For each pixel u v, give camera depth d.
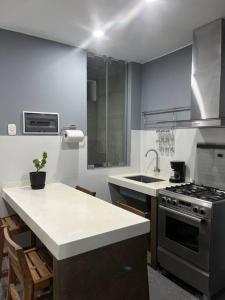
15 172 2.67
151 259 2.61
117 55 3.33
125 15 2.23
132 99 3.62
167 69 3.25
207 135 2.73
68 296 1.32
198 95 2.45
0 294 2.08
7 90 2.59
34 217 1.67
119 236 1.48
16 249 1.31
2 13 2.22
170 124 3.22
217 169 2.59
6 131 2.60
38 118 2.78
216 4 2.02
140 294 1.60
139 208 3.18
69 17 2.29
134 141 3.66
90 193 2.54
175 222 2.36
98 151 3.48
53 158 2.92
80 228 1.48
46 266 1.63
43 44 2.79
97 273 1.42
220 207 2.06
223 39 2.27
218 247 2.07
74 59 3.02
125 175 3.47
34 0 1.99
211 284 2.04
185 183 2.86
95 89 3.43
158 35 2.66
